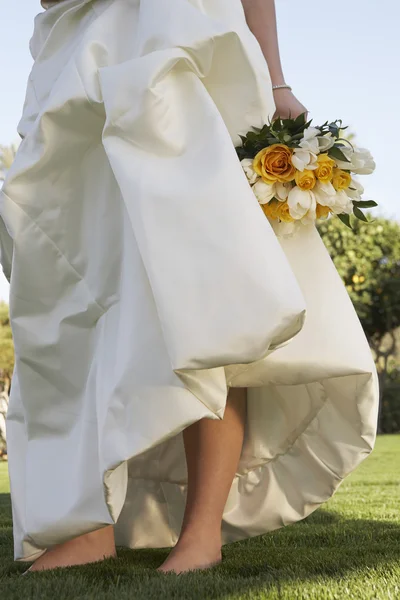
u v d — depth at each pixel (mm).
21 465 1938
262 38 2172
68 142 1839
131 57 1841
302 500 2145
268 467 2188
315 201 1825
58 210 1872
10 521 3055
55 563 1931
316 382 2000
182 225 1567
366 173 1901
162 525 2305
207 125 1676
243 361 1498
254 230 1538
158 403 1598
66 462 1826
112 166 1682
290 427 2109
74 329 1871
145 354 1615
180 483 2275
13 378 2027
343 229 16953
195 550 1878
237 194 1566
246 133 1843
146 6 1822
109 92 1719
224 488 1939
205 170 1609
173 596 1506
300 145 1806
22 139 2072
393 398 19109
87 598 1478
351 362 1767
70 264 1884
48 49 2094
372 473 5906
